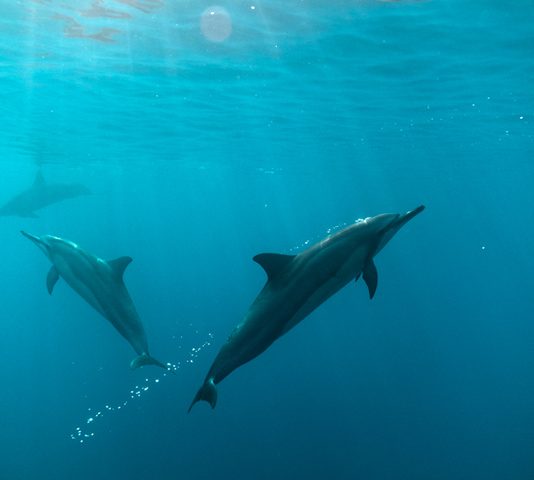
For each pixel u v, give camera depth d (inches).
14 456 864.9
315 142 1163.9
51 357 1317.7
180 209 5064.0
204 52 544.7
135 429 913.5
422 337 1455.5
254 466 823.7
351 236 182.7
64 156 1386.6
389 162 1576.0
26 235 290.4
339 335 1424.7
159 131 1011.9
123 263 249.4
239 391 1045.2
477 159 1485.0
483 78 633.6
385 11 433.1
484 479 828.6
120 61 573.9
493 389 1130.7
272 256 181.6
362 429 944.9
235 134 1051.3
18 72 616.1
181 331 1464.1
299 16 445.4
